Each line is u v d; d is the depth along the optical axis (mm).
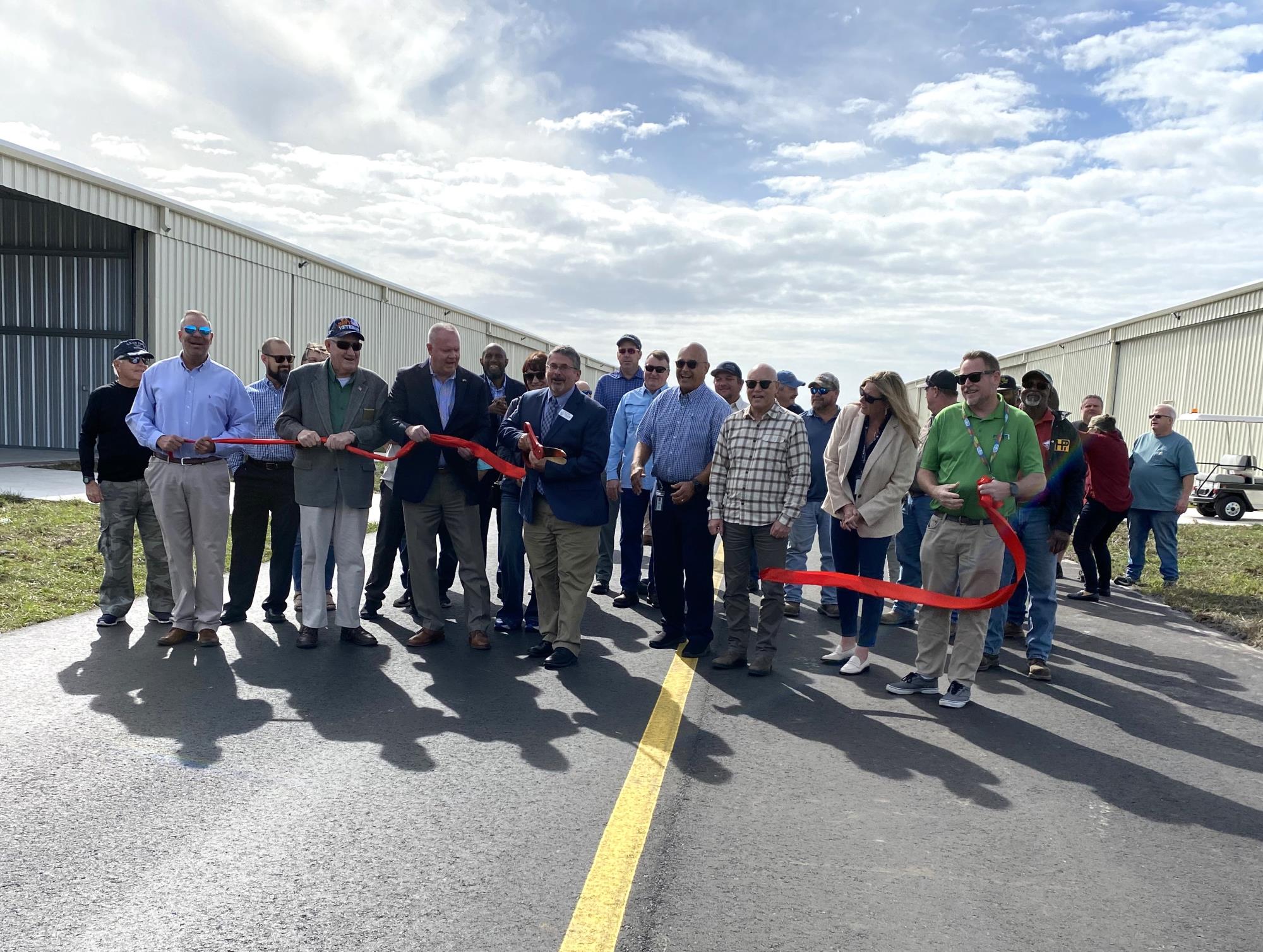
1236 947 2666
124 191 16453
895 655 6258
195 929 2576
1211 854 3293
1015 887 2994
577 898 2805
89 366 20312
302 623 5812
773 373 5566
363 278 24812
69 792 3469
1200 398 19531
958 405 5195
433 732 4285
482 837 3201
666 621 6262
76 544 8398
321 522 5727
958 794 3787
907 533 7262
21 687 4715
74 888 2781
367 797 3508
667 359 7414
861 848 3236
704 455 6012
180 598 5707
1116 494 8430
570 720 4555
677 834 3293
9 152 14148
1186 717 5012
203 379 5676
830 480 5727
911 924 2734
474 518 5910
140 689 4781
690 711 4789
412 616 6852
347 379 5762
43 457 18375
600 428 5625
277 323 21250
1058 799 3762
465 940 2561
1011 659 6293
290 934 2561
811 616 7562
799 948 2586
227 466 5766
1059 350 29297
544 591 5816
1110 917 2818
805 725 4633
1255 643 6812
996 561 5070
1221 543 12367
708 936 2631
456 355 5891
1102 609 8242
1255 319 17578
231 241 19469
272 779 3656
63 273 20250
